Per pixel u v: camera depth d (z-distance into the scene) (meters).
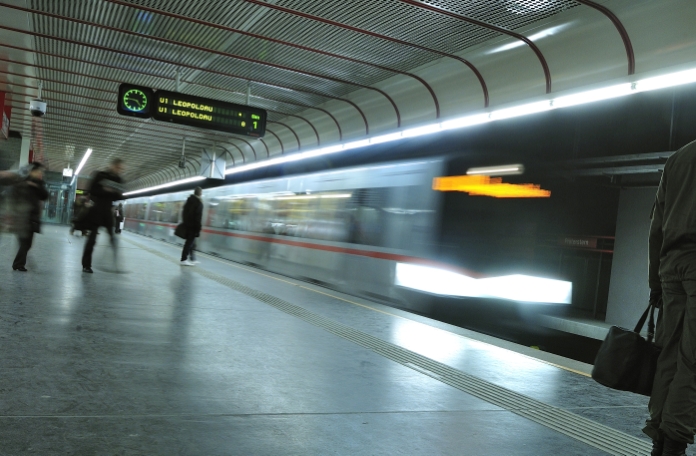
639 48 7.99
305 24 9.29
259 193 17.58
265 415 3.49
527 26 8.73
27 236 9.09
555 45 9.09
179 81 14.05
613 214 11.99
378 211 10.88
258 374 4.40
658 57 7.80
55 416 3.14
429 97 12.51
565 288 9.95
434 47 9.98
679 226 2.63
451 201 9.33
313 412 3.62
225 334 5.79
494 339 6.79
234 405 3.62
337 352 5.43
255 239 17.09
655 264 2.90
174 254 17.17
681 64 6.96
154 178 45.03
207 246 22.14
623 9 7.77
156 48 11.48
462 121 10.79
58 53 12.69
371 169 11.45
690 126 8.41
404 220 10.05
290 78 12.89
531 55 9.66
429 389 4.41
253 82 13.49
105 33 10.80
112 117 20.39
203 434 3.08
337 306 8.50
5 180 8.85
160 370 4.26
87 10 9.55
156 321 6.11
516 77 10.19
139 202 40.78
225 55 11.19
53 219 37.97
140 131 22.86
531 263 9.68
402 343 6.11
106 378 3.92
